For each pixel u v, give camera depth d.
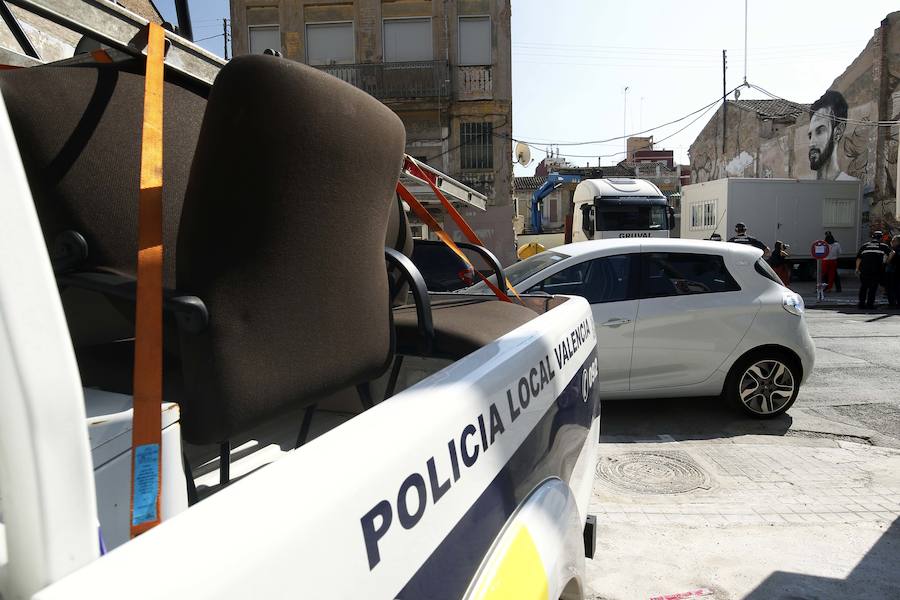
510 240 19.48
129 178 1.13
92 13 1.13
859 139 24.11
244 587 0.56
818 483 3.85
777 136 29.58
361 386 1.62
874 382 6.41
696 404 5.55
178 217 1.29
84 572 0.52
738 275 5.11
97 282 1.00
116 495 0.83
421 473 0.88
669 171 47.53
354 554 0.71
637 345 4.95
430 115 19.41
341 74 18.95
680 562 2.92
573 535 1.40
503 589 1.02
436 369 2.00
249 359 1.07
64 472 0.54
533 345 1.51
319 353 1.23
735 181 20.36
